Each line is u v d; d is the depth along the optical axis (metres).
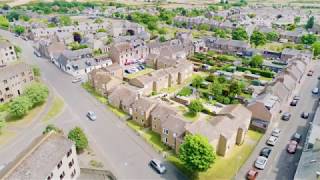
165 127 64.12
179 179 54.44
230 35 185.75
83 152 62.34
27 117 78.25
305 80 107.44
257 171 56.50
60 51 132.75
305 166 50.34
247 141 67.44
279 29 194.75
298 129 72.31
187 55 139.25
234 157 61.19
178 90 98.50
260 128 71.50
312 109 83.19
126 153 62.44
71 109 83.31
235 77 109.38
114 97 84.44
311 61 131.62
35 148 47.47
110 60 126.19
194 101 80.19
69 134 61.19
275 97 76.69
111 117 79.00
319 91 96.38
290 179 54.19
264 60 126.06
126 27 193.00
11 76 89.88
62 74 114.25
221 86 92.38
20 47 154.75
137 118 75.38
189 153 52.31
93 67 119.38
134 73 115.50
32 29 172.75
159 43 145.88
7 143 66.19
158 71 99.50
